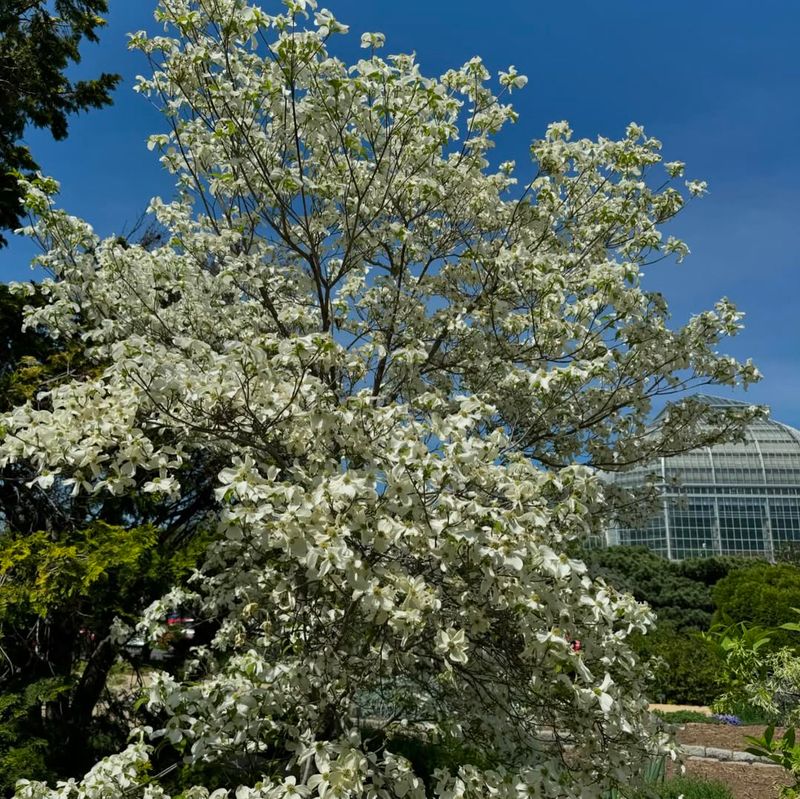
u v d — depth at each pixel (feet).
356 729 11.34
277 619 13.39
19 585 14.65
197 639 18.63
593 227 18.08
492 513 8.93
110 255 14.99
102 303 15.57
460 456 9.25
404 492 8.99
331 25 12.96
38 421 9.82
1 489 19.53
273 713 11.37
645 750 10.91
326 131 14.82
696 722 30.14
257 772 12.34
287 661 11.81
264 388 10.58
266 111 16.07
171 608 14.51
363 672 11.87
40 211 14.24
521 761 12.47
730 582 49.57
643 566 69.15
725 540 109.60
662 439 18.17
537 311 14.73
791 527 109.60
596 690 9.23
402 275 16.88
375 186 16.31
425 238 17.20
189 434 11.28
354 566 8.66
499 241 17.15
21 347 21.68
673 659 36.76
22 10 30.37
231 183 16.21
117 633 15.69
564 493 10.43
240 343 10.25
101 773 10.00
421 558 9.88
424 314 16.43
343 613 11.60
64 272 15.15
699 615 62.80
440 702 14.12
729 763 23.44
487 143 16.29
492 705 12.21
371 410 10.30
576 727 10.69
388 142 15.17
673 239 17.62
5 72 29.78
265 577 12.47
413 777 9.45
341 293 16.55
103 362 18.28
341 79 13.53
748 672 10.66
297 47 13.23
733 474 111.75
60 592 14.67
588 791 9.71
